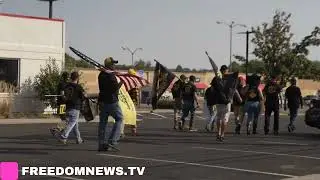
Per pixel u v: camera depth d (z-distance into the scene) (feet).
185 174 31.45
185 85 62.34
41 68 90.58
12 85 88.12
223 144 47.62
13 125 70.85
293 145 47.73
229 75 50.03
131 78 51.93
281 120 91.81
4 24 87.61
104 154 39.50
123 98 50.98
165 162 35.91
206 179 29.96
